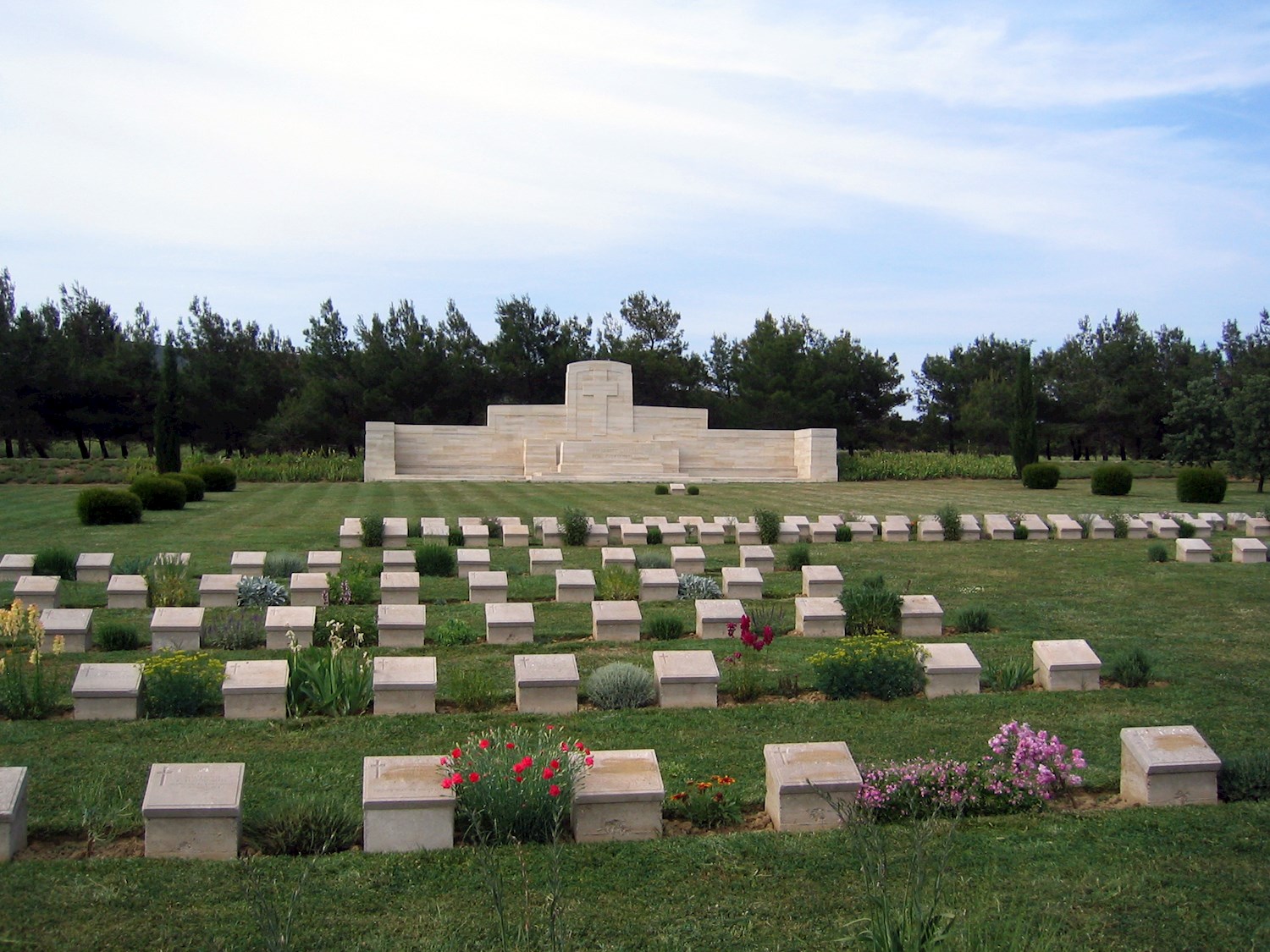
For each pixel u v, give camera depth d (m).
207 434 70.62
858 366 72.44
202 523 31.03
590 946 6.61
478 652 14.83
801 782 8.59
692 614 17.61
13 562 20.25
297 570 21.05
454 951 6.47
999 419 71.75
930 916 6.21
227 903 7.05
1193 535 29.59
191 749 10.30
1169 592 20.45
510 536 26.89
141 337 71.44
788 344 72.25
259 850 8.07
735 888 7.45
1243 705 12.36
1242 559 24.45
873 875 6.98
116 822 8.35
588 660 14.42
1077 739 11.03
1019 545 27.58
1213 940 6.75
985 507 40.00
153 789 7.89
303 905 7.03
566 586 18.75
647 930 6.83
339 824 8.26
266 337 80.19
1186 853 8.10
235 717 11.34
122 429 67.69
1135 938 6.77
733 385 81.75
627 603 15.87
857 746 10.65
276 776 9.59
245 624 15.30
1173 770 9.14
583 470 56.47
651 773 8.55
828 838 8.29
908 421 79.31
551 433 60.44
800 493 46.91
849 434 71.81
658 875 7.63
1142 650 14.05
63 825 8.30
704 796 8.81
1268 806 9.05
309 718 11.37
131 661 13.80
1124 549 26.70
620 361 73.88
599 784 8.40
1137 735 9.43
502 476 56.50
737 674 12.98
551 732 10.82
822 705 12.19
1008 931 6.54
